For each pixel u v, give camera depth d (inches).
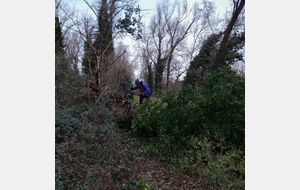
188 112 187.8
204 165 153.9
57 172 119.0
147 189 132.7
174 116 188.9
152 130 217.5
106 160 159.6
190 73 855.7
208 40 805.2
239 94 173.3
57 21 400.2
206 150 159.9
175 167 165.2
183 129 184.9
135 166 166.6
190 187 135.8
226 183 131.7
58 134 171.9
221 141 158.1
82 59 430.9
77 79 312.7
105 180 132.3
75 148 157.2
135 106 235.9
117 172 144.6
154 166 170.7
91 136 183.0
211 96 175.2
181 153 174.9
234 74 196.4
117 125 244.8
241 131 161.0
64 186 114.5
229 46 590.9
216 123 174.1
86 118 208.1
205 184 137.8
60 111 204.8
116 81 417.1
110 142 195.0
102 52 303.6
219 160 140.3
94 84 297.0
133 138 224.4
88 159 153.1
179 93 200.7
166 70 1160.8
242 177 134.9
